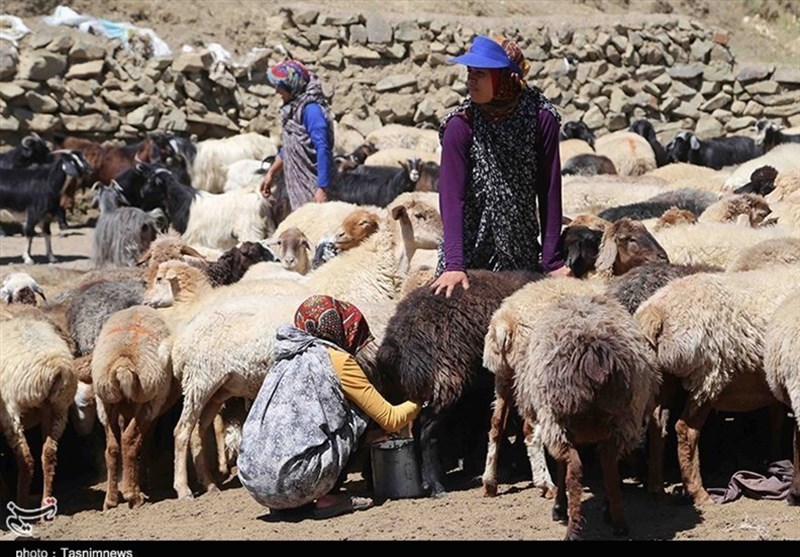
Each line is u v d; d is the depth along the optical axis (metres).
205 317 8.12
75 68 21.56
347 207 12.01
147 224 14.10
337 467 7.28
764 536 6.30
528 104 7.53
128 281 9.72
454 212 7.47
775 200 11.22
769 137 21.12
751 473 7.16
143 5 23.89
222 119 22.58
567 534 6.29
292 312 8.09
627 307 7.62
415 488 7.52
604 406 6.11
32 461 7.97
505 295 7.57
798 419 6.48
